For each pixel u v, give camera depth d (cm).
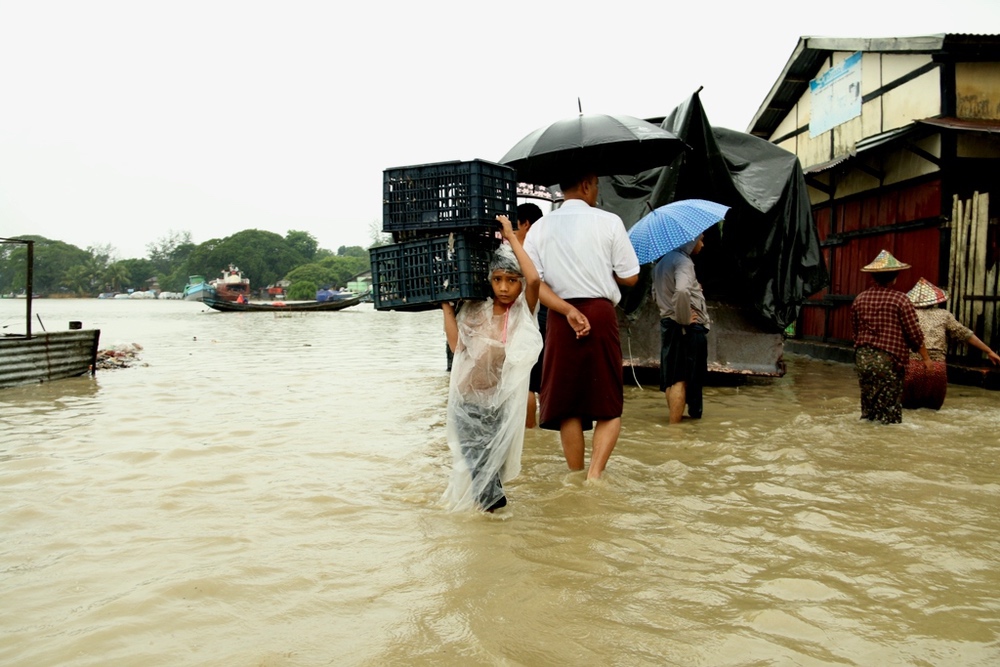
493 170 425
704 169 904
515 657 242
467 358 408
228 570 316
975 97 1039
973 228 969
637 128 609
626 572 313
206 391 898
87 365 1075
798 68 1425
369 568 319
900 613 275
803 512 395
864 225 1270
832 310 1381
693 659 241
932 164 1059
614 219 462
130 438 607
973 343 724
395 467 508
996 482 454
